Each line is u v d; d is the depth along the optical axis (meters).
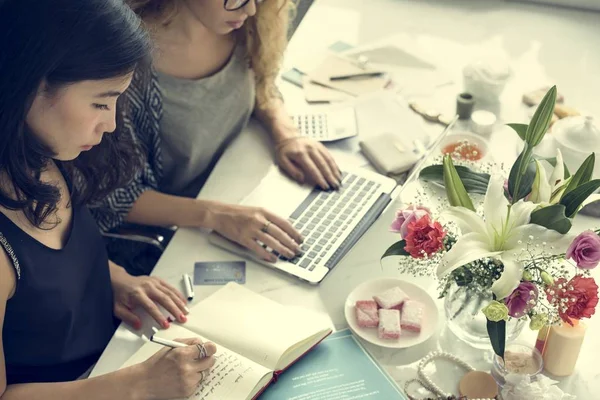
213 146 1.87
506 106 1.88
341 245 1.50
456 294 1.27
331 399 1.21
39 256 1.22
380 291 1.41
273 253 1.49
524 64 2.03
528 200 1.20
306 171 1.67
